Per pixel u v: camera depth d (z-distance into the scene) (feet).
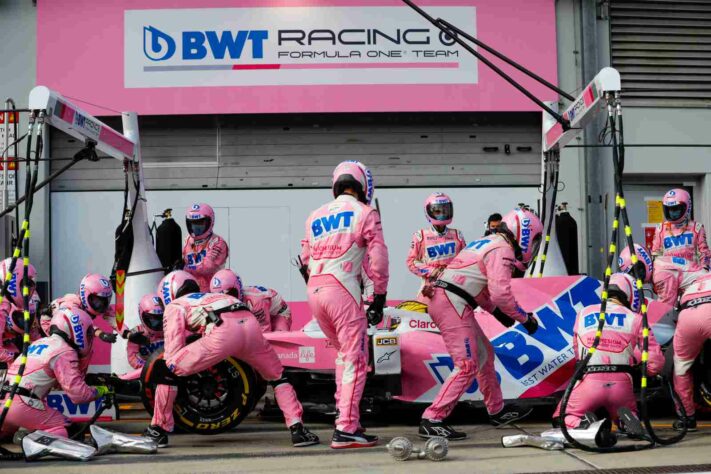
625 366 16.08
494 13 33.47
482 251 17.06
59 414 16.76
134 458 15.37
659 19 34.86
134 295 25.07
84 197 33.06
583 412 16.14
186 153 33.42
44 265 32.53
